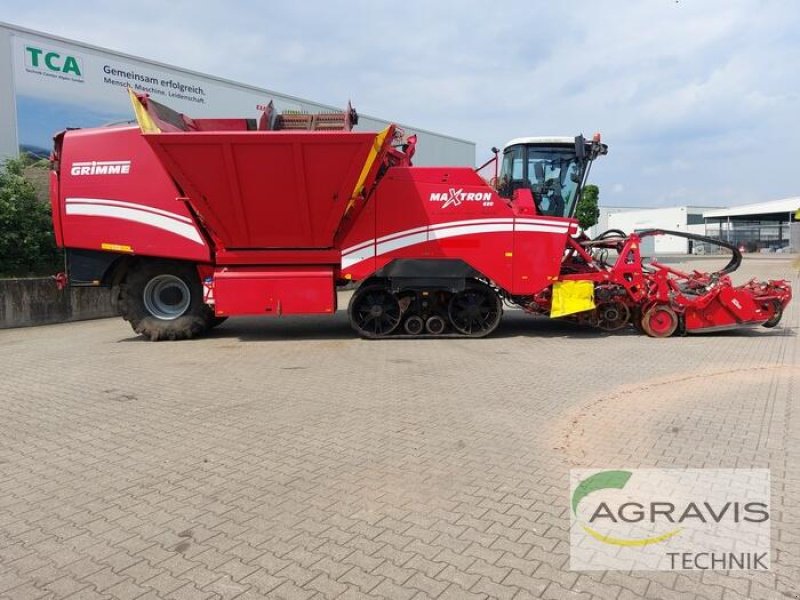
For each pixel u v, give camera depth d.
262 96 22.73
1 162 15.20
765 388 6.49
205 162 9.09
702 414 5.53
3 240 13.50
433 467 4.32
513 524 3.46
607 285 10.24
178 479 4.18
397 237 9.90
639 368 7.62
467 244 9.91
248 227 9.63
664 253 62.00
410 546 3.22
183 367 7.99
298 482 4.09
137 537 3.36
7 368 8.13
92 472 4.33
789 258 42.41
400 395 6.36
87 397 6.46
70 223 9.91
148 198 9.79
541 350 8.98
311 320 12.92
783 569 2.99
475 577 2.92
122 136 9.77
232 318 13.22
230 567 3.03
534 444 4.77
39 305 13.31
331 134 8.94
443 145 31.84
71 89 17.28
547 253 9.91
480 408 5.82
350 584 2.87
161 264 10.19
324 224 9.65
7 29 15.83
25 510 3.72
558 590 2.81
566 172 11.38
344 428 5.25
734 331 10.78
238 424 5.41
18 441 5.04
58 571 3.02
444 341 9.93
